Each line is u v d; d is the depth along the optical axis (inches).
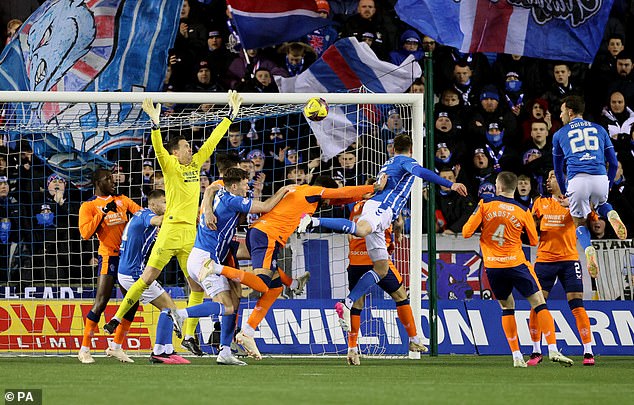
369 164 1518.2
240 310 1336.1
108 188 1139.9
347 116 1509.6
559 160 1154.7
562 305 1368.1
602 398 619.2
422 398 606.2
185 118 1439.5
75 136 1555.1
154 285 1090.1
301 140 1636.3
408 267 1414.9
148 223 1083.3
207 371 919.7
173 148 1105.4
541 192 1612.9
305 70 1637.6
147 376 832.9
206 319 1325.0
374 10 1740.9
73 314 1323.8
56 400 579.5
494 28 1637.6
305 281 1323.8
